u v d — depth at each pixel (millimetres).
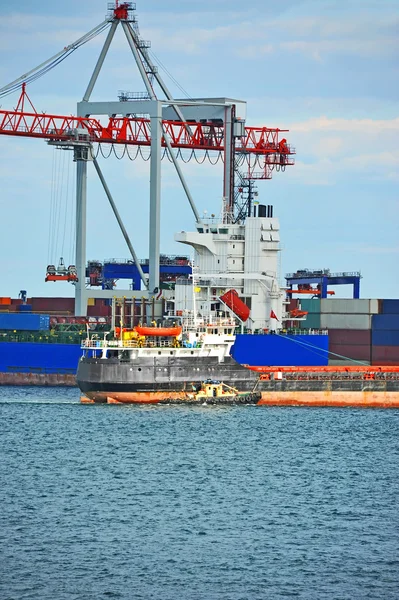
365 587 157125
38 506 194125
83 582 157500
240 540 176375
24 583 156875
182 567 163750
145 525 183625
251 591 155375
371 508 196500
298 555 169375
